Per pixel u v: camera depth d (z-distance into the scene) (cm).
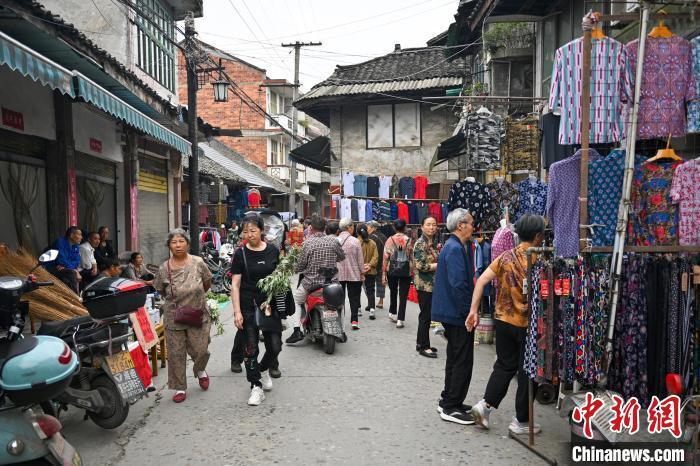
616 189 426
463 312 468
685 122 466
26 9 623
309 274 771
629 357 415
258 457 407
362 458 405
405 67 2081
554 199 437
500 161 1012
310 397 548
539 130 927
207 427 468
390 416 493
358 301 913
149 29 1477
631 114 440
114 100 684
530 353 412
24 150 882
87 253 950
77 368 345
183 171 1973
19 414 318
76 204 1007
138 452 419
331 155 2011
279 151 3631
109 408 447
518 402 442
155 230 1585
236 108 3350
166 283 539
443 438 443
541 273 404
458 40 1597
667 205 438
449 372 484
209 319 563
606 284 405
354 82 1964
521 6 1008
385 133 2011
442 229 1263
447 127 1961
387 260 922
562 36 1002
